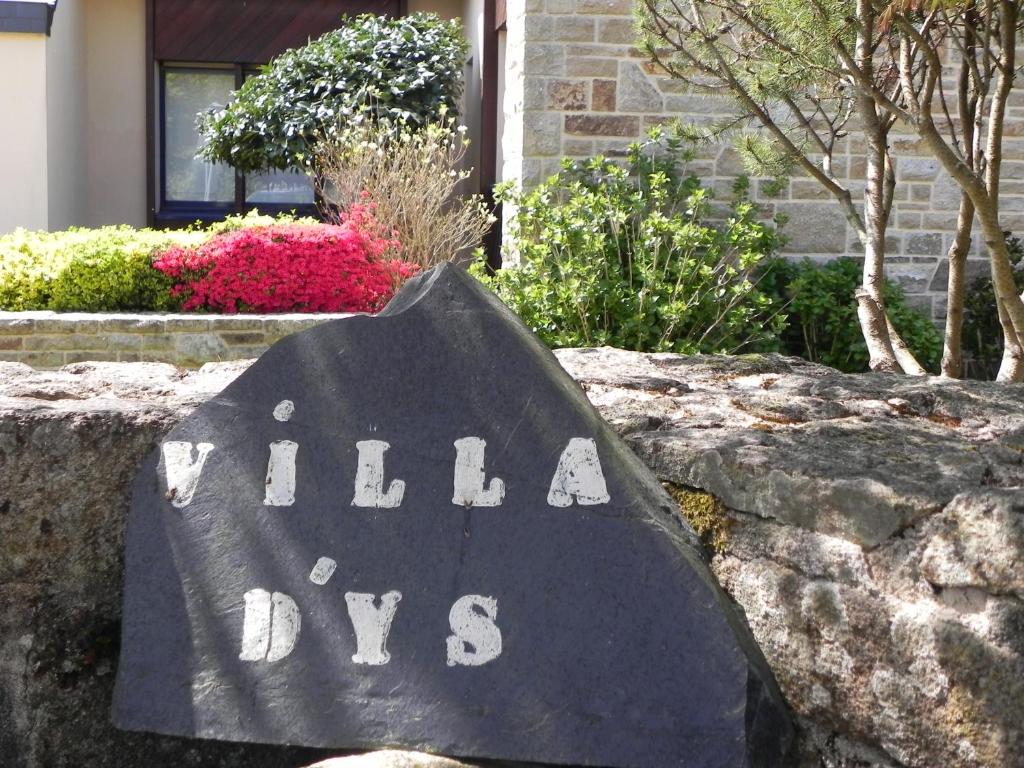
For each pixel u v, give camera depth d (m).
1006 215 8.32
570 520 2.21
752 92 4.44
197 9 12.77
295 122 10.52
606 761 2.08
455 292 2.40
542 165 8.16
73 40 12.03
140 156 12.98
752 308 7.51
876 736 1.97
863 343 7.88
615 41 8.11
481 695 2.15
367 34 11.02
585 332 7.18
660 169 7.99
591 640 2.14
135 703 2.25
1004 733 1.77
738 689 2.05
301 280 7.89
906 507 1.92
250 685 2.23
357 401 2.36
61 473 2.49
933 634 1.86
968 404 2.80
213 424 2.39
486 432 2.30
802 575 2.10
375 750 2.16
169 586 2.30
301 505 2.32
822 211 8.31
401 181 9.15
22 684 2.55
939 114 8.09
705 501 2.33
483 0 11.45
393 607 2.23
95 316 7.27
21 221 10.78
